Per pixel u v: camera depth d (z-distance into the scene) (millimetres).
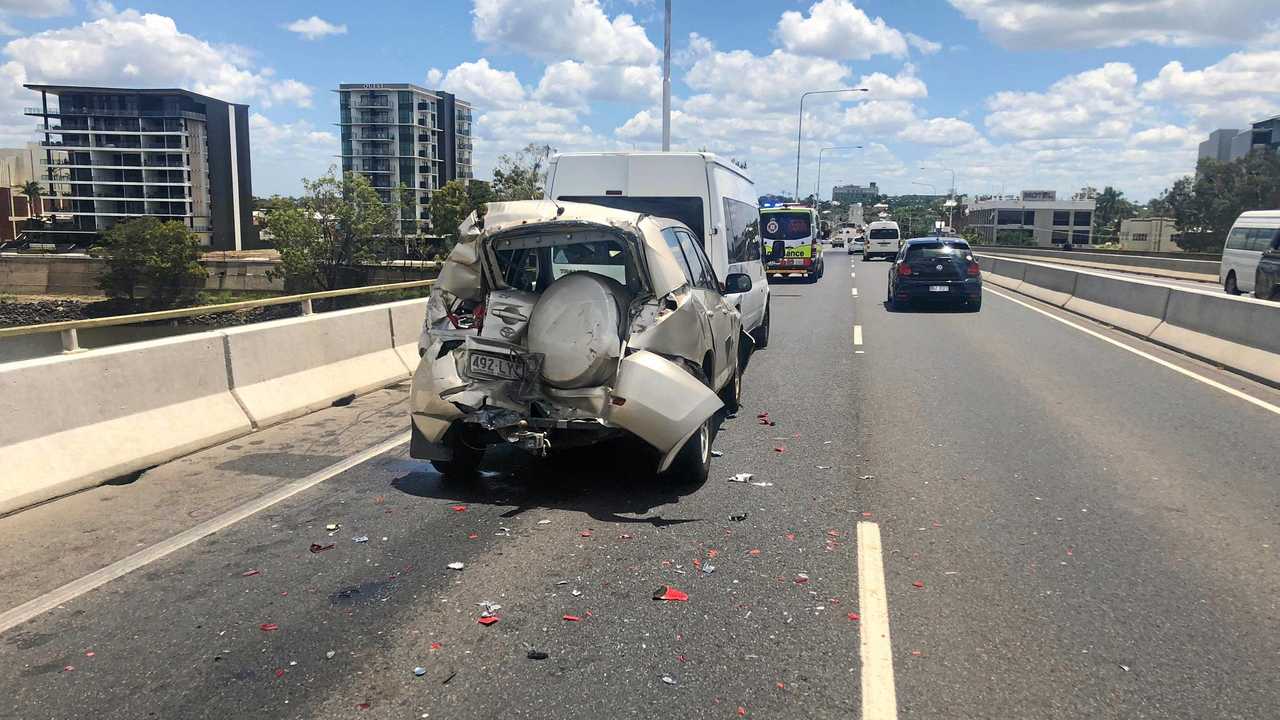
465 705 3289
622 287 5941
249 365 7941
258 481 6266
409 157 157875
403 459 6883
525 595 4285
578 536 5137
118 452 6348
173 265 106000
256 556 4832
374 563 4719
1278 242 20062
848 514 5523
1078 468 6586
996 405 9008
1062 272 21578
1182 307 13352
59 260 113250
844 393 9695
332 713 3242
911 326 16594
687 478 6145
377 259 108312
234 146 148000
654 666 3576
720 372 7496
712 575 4531
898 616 4031
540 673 3525
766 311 13688
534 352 5691
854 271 39375
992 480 6270
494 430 5773
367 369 9672
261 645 3785
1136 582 4402
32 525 5336
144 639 3850
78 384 6199
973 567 4617
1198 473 6410
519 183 93562
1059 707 3254
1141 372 11086
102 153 140000
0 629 3963
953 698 3320
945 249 19781
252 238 152875
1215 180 96438
